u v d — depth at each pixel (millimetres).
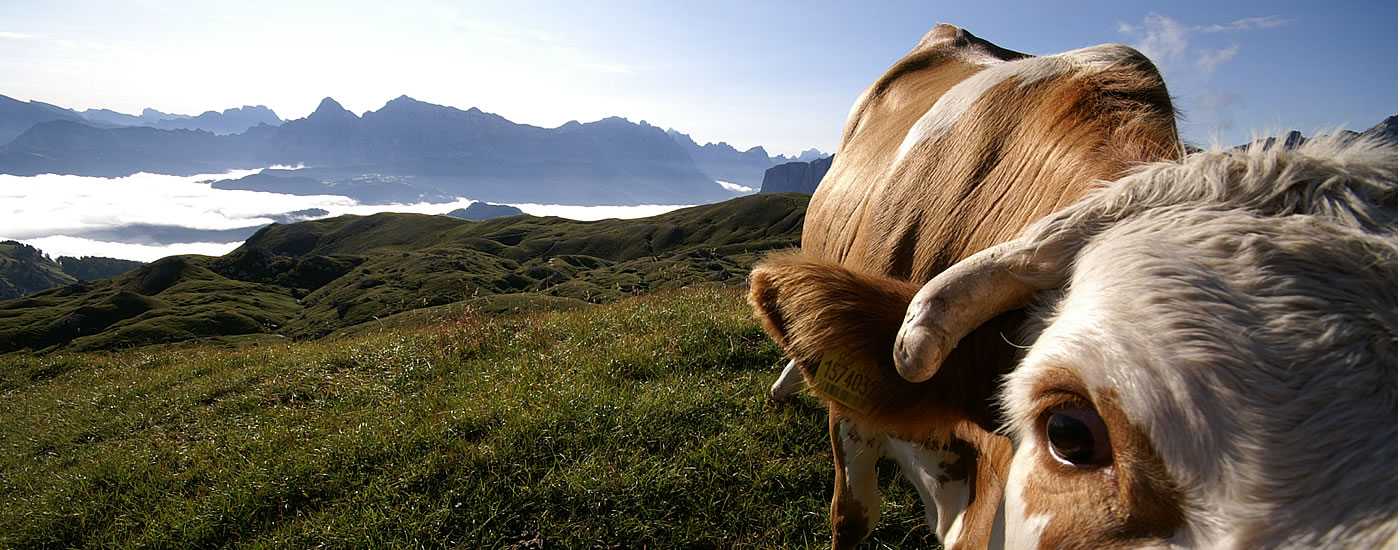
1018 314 1894
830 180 4918
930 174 3414
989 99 3344
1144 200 1709
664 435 5879
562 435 5988
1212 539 1228
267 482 6004
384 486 5688
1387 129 1599
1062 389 1510
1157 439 1318
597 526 5090
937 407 2074
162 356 15297
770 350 7469
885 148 4215
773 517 5070
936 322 1793
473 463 5719
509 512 5266
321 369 9375
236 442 7172
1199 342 1325
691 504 5207
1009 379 1729
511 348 8977
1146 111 2523
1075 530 1447
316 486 5902
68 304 111312
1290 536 1147
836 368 2121
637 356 7523
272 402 8617
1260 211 1534
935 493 3135
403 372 8625
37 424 10047
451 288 101438
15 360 16672
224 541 5641
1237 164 1645
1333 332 1251
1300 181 1532
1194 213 1582
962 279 1827
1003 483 2383
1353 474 1133
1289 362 1247
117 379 13039
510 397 6707
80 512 6250
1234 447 1229
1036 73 3236
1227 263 1420
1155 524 1333
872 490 3861
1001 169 2943
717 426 6004
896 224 3494
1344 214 1428
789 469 5371
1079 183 2375
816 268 2193
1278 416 1212
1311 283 1330
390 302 96375
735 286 11453
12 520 6406
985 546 2545
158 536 5711
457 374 8352
